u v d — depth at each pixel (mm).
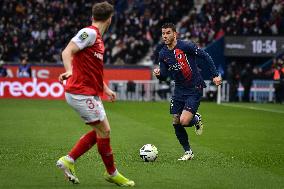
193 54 31906
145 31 108875
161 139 42781
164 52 32406
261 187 24469
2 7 112312
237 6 107750
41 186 24031
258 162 31719
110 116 62656
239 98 94812
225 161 31938
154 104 84062
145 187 24172
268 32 101875
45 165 29359
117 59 106250
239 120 60406
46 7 112500
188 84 32125
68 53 22891
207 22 106875
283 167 30078
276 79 90375
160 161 31547
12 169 27984
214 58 100125
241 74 94562
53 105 77812
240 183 25281
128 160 31750
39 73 98625
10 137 42438
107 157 24172
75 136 43781
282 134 47656
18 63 98188
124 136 44438
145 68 98438
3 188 23500
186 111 31656
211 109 75500
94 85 23953
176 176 26812
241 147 38750
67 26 108250
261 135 46625
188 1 114062
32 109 70250
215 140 42750
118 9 117750
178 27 110250
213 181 25656
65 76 22609
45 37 107438
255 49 99375
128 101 91188
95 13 23797
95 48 23625
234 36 99812
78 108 23891
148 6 113938
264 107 80625
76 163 30016
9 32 107938
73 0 113688
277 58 96500
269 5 106375
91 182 25078
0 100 85875
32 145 37969
